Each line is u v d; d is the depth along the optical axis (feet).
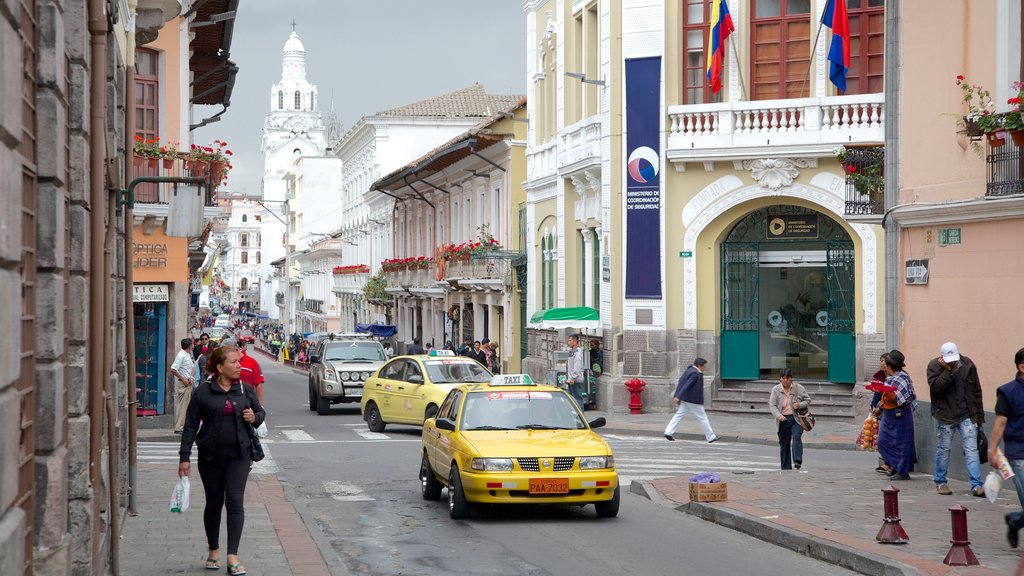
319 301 323.16
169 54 89.20
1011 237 52.85
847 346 99.14
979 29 55.36
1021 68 53.01
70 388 27.99
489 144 146.72
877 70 97.55
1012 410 38.37
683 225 102.89
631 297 104.37
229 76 119.55
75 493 27.81
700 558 39.78
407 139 236.84
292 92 516.32
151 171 86.33
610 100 106.93
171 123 89.45
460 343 169.68
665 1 102.17
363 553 41.06
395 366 89.92
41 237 22.43
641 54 102.89
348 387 111.14
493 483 46.01
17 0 17.69
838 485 54.70
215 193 92.32
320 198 368.68
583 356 109.70
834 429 89.92
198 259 120.57
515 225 143.95
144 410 91.61
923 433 59.88
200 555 38.99
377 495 55.83
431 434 53.26
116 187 36.88
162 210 86.58
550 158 128.98
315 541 42.16
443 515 49.70
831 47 95.86
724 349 103.50
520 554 40.73
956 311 57.06
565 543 42.83
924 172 59.93
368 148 249.34
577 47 119.75
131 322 45.01
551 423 50.37
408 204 209.15
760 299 102.94
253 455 36.32
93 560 28.55
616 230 107.04
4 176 16.29
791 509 47.14
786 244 101.76
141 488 56.18
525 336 141.08
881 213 70.74
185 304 91.86
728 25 99.14
